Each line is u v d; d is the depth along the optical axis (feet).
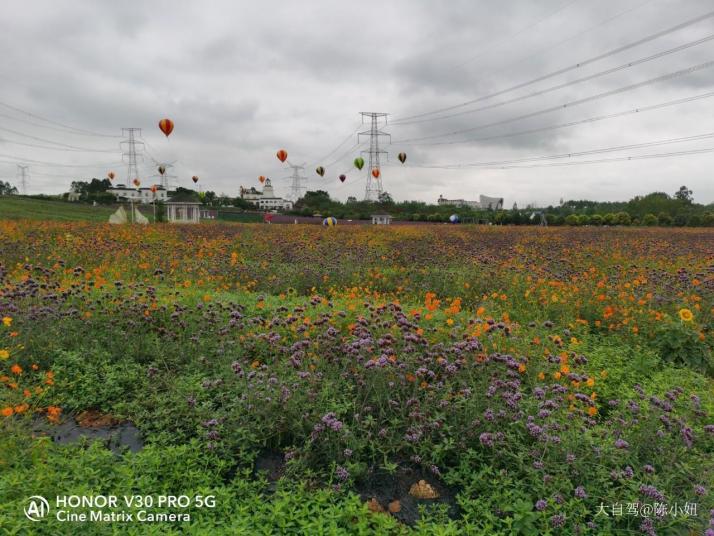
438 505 11.46
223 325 22.38
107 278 33.37
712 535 9.50
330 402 14.70
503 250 64.13
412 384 15.93
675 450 12.29
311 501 11.02
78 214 184.14
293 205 330.34
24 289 23.49
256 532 9.79
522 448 12.49
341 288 36.52
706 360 21.91
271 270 40.68
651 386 18.78
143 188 421.59
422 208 277.03
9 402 15.08
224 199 354.13
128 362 19.20
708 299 28.07
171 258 42.32
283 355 18.35
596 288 30.86
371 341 16.92
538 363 17.92
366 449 13.73
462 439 13.16
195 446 13.00
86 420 15.71
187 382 17.16
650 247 68.44
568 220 216.54
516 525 10.46
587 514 11.18
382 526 10.21
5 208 172.04
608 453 12.30
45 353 19.03
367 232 101.14
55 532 9.14
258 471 12.88
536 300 28.78
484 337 20.15
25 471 11.17
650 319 24.62
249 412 14.12
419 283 37.58
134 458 12.23
